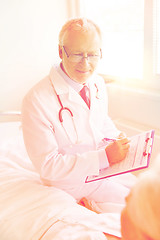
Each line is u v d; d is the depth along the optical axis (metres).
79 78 1.14
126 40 2.11
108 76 2.34
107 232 0.75
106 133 1.40
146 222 0.29
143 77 2.01
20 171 1.33
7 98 2.43
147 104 1.87
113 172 1.02
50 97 1.17
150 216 0.28
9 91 2.42
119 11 2.11
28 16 2.35
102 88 1.38
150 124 1.90
